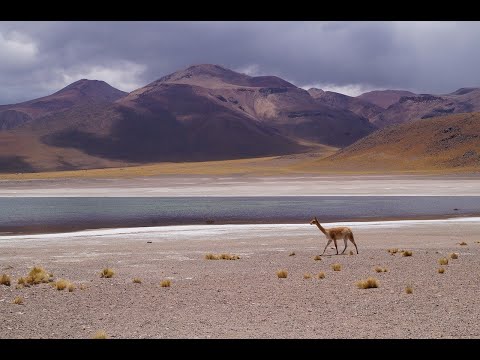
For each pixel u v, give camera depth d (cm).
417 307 1273
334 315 1205
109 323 1150
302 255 2197
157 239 2788
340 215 4203
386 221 3722
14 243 2645
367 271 1781
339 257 2133
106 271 1706
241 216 4156
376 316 1194
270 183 8525
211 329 1101
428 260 2012
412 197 6219
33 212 4619
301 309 1261
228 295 1412
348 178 9288
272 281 1605
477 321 1148
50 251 2341
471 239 2759
